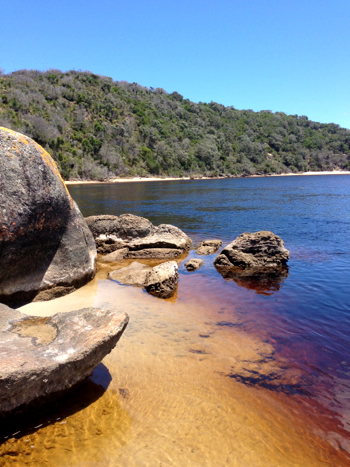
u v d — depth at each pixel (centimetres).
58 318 433
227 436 344
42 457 310
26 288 625
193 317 617
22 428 344
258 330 566
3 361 322
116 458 313
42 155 632
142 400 393
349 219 1834
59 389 358
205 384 424
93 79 9619
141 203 2741
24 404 333
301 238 1335
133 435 341
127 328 565
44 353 354
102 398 395
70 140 6738
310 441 341
